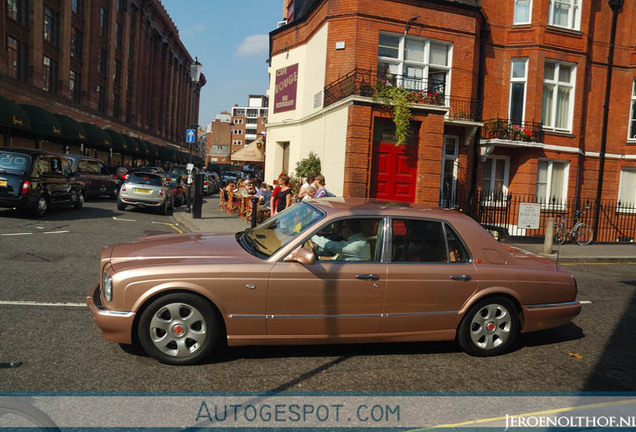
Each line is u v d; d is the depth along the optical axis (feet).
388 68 47.03
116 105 142.82
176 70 226.17
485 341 14.71
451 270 14.23
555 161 53.26
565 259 38.50
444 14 47.83
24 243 27.76
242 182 61.72
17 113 73.10
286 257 13.07
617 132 56.39
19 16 87.25
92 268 23.08
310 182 34.12
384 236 14.06
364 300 13.46
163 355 12.55
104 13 130.31
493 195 50.14
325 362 13.60
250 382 11.91
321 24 49.26
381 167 43.19
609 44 54.60
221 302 12.56
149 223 44.42
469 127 48.26
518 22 51.85
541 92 51.19
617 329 18.60
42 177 39.88
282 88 61.77
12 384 10.89
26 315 15.66
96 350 13.28
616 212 52.70
